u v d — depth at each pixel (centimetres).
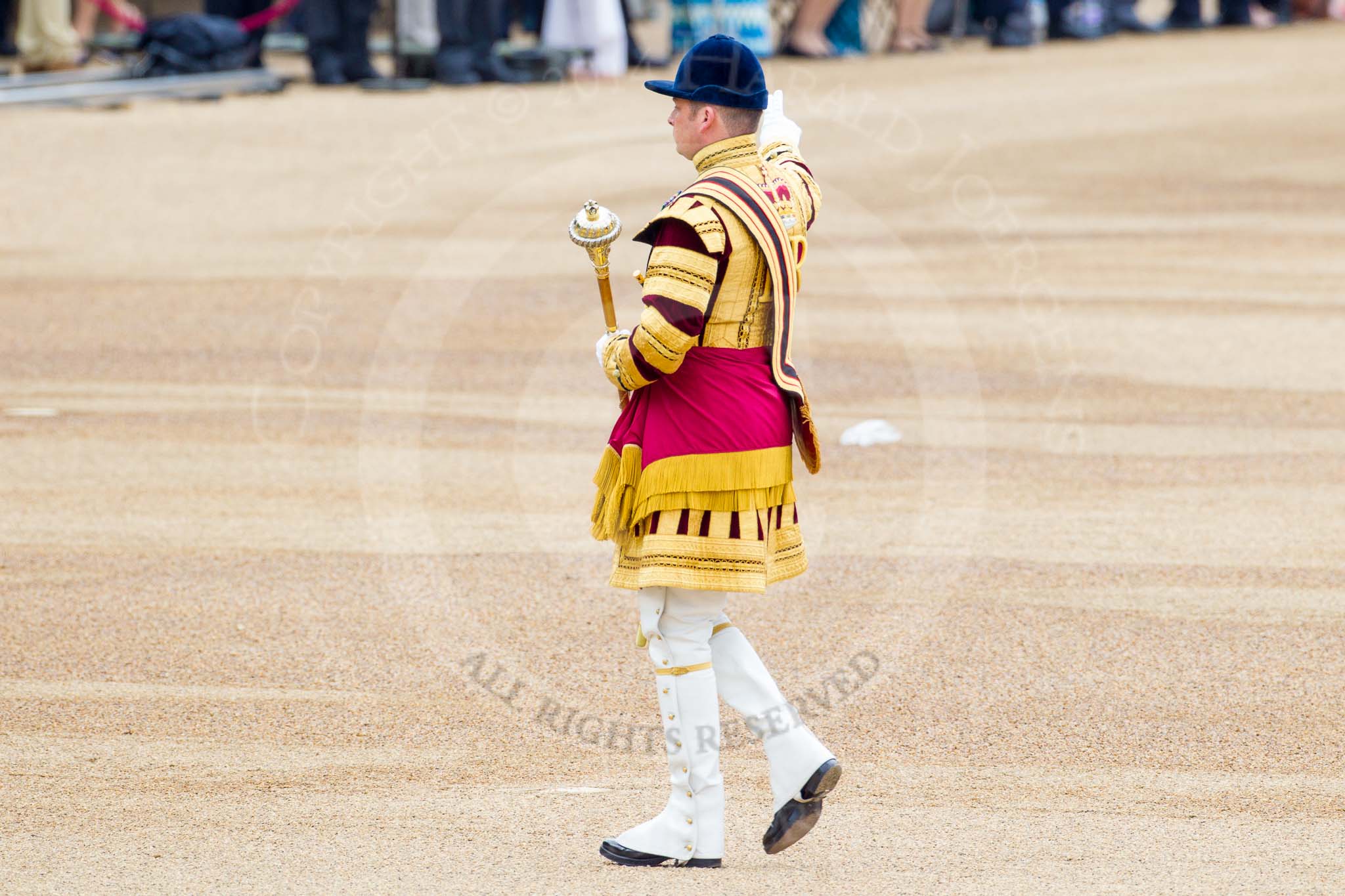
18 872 1377
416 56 7338
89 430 2797
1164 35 10731
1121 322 3581
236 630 1991
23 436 2756
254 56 7244
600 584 2170
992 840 1459
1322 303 3769
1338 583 2138
